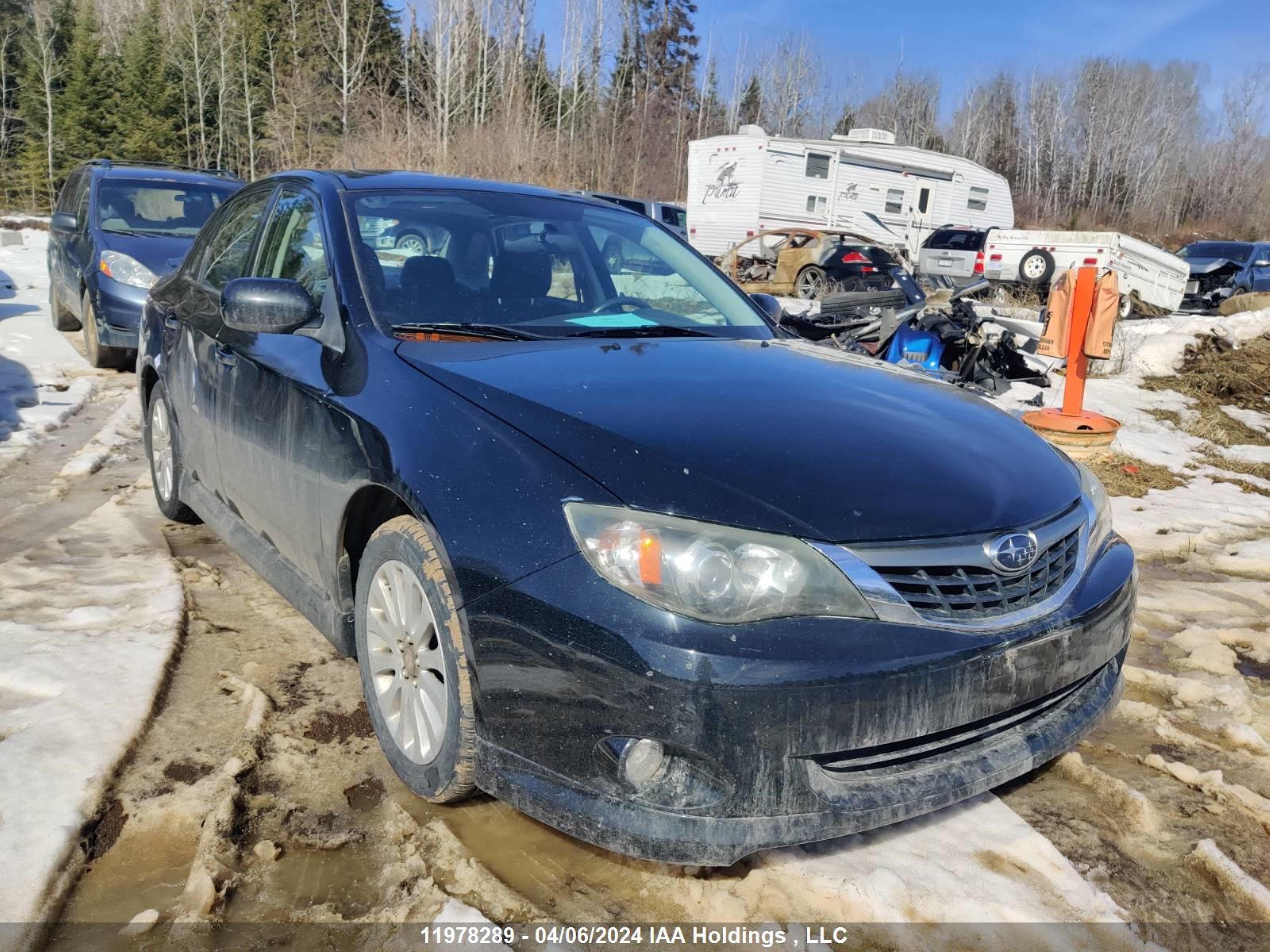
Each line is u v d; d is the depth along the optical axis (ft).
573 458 7.19
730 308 11.98
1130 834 8.50
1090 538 8.46
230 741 9.07
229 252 13.23
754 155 69.56
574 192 13.20
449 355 8.86
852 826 6.81
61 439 20.07
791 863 7.70
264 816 8.05
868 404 8.84
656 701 6.44
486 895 7.23
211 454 12.24
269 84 159.74
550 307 10.62
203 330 12.33
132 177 30.19
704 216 74.54
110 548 13.84
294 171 12.46
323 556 9.30
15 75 175.22
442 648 7.57
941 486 7.53
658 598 6.55
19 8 195.11
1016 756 7.52
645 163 128.88
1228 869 7.84
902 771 7.13
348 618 9.27
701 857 6.57
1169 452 23.80
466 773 7.49
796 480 7.16
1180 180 239.71
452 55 130.00
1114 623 8.16
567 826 6.81
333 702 9.90
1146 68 241.35
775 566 6.66
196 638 11.22
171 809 7.97
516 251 11.15
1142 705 10.81
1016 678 7.25
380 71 147.84
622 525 6.72
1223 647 12.39
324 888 7.27
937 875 7.66
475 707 7.27
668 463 7.08
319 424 9.13
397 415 8.23
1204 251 71.82
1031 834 8.24
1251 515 18.95
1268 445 25.77
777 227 71.05
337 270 10.08
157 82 160.04
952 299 22.43
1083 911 7.39
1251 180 234.17
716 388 8.59
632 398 8.09
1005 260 60.75
